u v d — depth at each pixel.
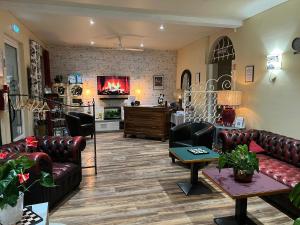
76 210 2.75
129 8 4.09
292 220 2.56
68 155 3.27
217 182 2.35
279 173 2.84
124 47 8.01
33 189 2.34
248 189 2.19
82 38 6.65
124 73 8.38
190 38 6.64
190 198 3.04
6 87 3.60
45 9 3.88
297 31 3.56
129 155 4.96
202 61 6.68
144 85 8.60
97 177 3.74
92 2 3.80
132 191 3.25
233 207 2.82
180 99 8.08
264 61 4.27
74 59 7.88
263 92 4.31
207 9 4.15
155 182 3.55
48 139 3.36
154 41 7.06
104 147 5.64
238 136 3.90
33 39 6.03
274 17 3.99
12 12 4.30
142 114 6.51
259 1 3.79
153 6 4.00
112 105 8.35
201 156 3.21
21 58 5.10
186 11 4.27
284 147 3.35
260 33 4.35
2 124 3.71
